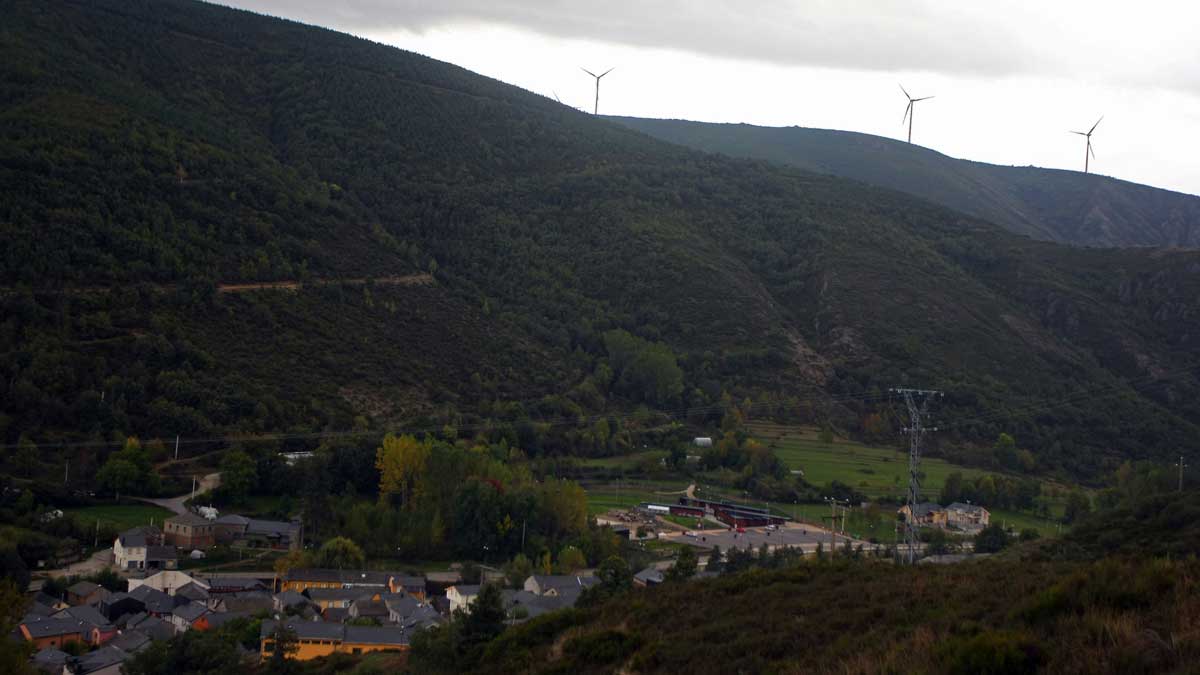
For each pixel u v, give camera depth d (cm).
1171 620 2058
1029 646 2031
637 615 3475
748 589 3588
